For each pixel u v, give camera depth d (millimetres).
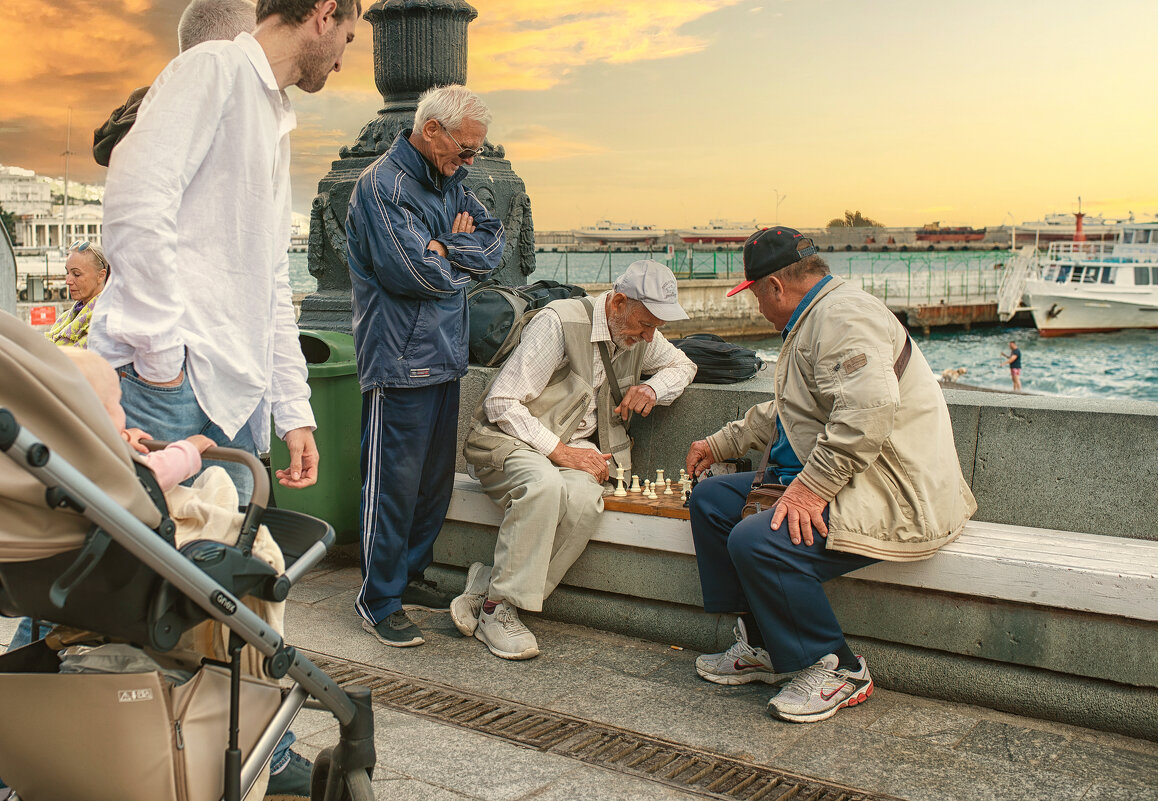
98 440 1727
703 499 3521
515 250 5828
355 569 4930
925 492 3168
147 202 2428
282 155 2793
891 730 3119
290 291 2893
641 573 3900
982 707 3275
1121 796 2705
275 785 2496
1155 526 3398
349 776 2109
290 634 4008
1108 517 3475
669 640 3885
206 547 1935
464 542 4336
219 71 2535
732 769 2873
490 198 5586
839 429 3045
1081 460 3508
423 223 3748
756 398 4121
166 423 2537
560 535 3861
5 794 2086
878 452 3066
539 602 3736
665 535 3781
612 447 4141
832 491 3102
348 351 4773
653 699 3377
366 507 3895
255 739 2037
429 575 4422
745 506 3354
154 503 1894
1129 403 3682
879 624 3408
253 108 2613
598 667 3670
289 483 2885
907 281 101375
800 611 3158
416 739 3059
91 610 1902
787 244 3318
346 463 4809
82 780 1869
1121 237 88000
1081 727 3119
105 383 2092
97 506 1692
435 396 3898
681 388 4191
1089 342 85000
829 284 3297
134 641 1952
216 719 1966
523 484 3771
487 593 3992
